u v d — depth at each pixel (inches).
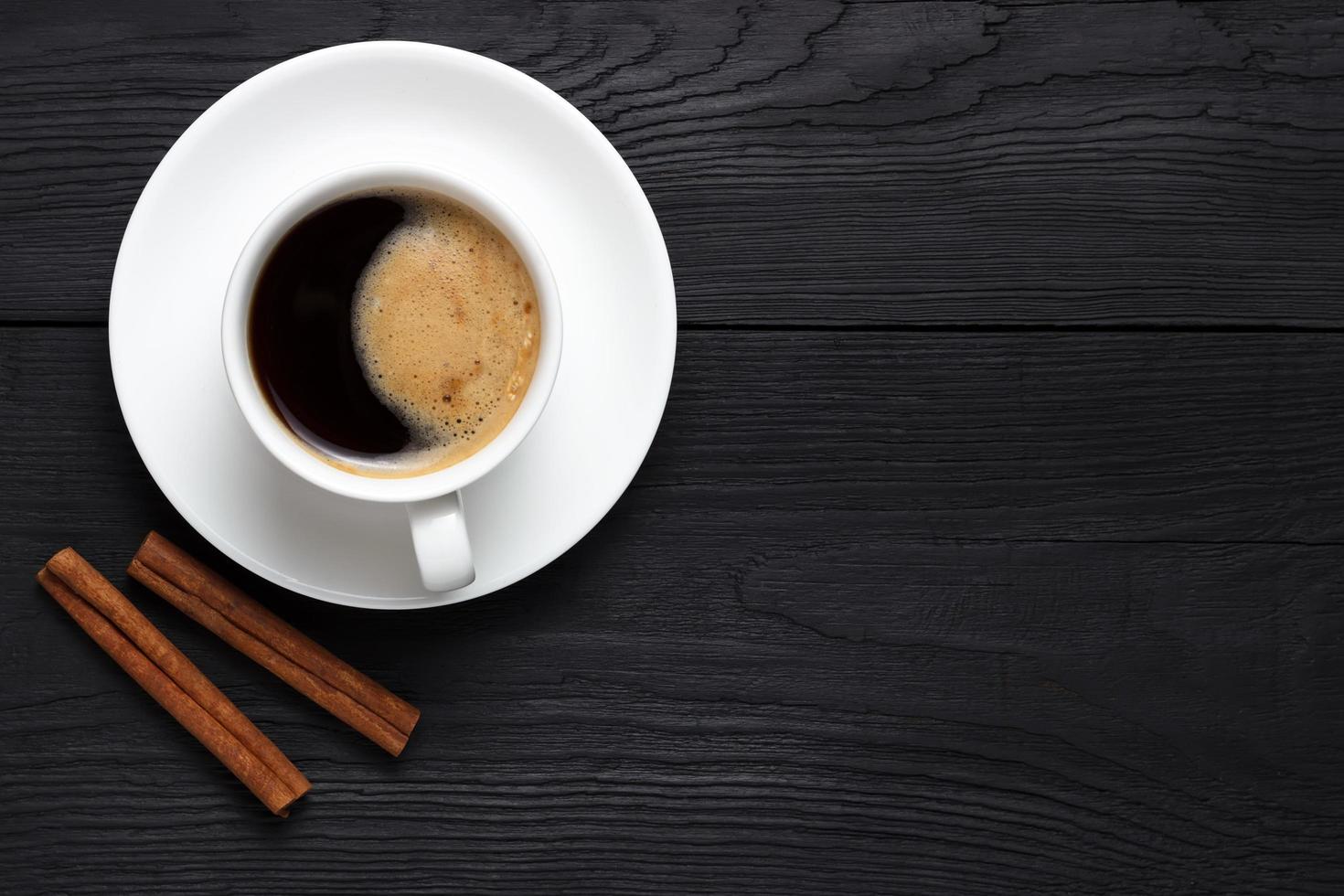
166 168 23.7
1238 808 26.2
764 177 26.0
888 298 26.1
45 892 25.7
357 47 23.8
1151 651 26.2
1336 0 26.2
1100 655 26.2
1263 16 26.2
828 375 26.1
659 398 24.4
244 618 25.3
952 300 26.1
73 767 25.7
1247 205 26.2
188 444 24.1
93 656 25.8
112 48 25.6
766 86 26.0
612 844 26.1
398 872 25.9
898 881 26.2
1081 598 26.2
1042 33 26.1
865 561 26.1
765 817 26.1
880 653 26.2
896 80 26.0
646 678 26.1
